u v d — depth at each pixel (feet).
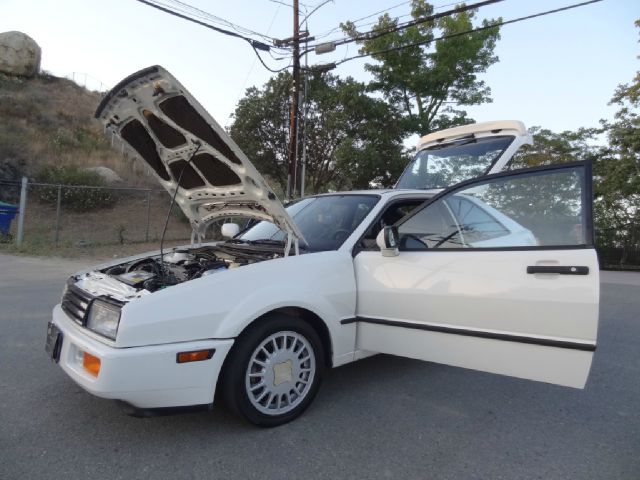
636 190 52.08
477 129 19.98
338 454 9.00
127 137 12.22
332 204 13.92
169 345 8.68
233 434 9.68
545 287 9.14
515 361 9.53
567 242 9.19
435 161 20.74
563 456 9.15
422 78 67.15
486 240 10.30
